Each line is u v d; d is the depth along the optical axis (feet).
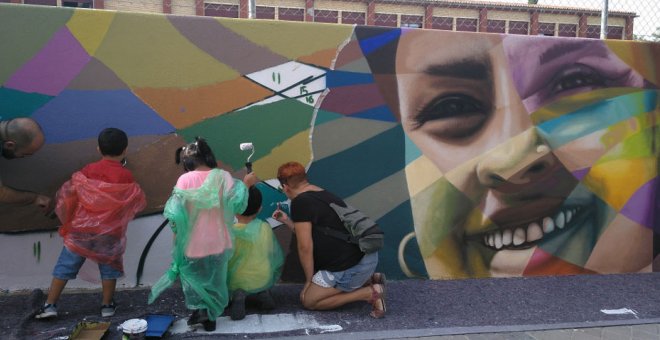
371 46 14.24
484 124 14.99
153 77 13.07
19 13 12.24
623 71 15.74
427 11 35.24
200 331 10.94
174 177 13.38
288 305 12.71
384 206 14.64
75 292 13.08
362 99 14.30
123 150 11.57
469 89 14.85
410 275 14.93
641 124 15.96
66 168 12.76
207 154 11.25
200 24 13.24
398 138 14.58
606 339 11.21
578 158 15.61
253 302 12.51
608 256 16.03
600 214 15.89
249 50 13.56
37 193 12.66
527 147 15.26
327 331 11.16
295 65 13.85
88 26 12.62
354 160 14.37
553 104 15.37
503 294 13.94
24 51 12.31
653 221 16.24
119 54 12.84
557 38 15.26
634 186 16.02
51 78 12.50
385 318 12.03
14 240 12.71
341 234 12.00
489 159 15.08
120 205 11.25
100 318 11.50
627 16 18.70
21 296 12.56
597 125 15.65
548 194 15.52
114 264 11.47
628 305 13.30
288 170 12.37
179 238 10.71
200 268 10.69
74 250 11.05
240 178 13.74
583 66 15.48
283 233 14.11
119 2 61.77
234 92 13.55
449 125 14.80
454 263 15.14
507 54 15.01
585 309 12.96
